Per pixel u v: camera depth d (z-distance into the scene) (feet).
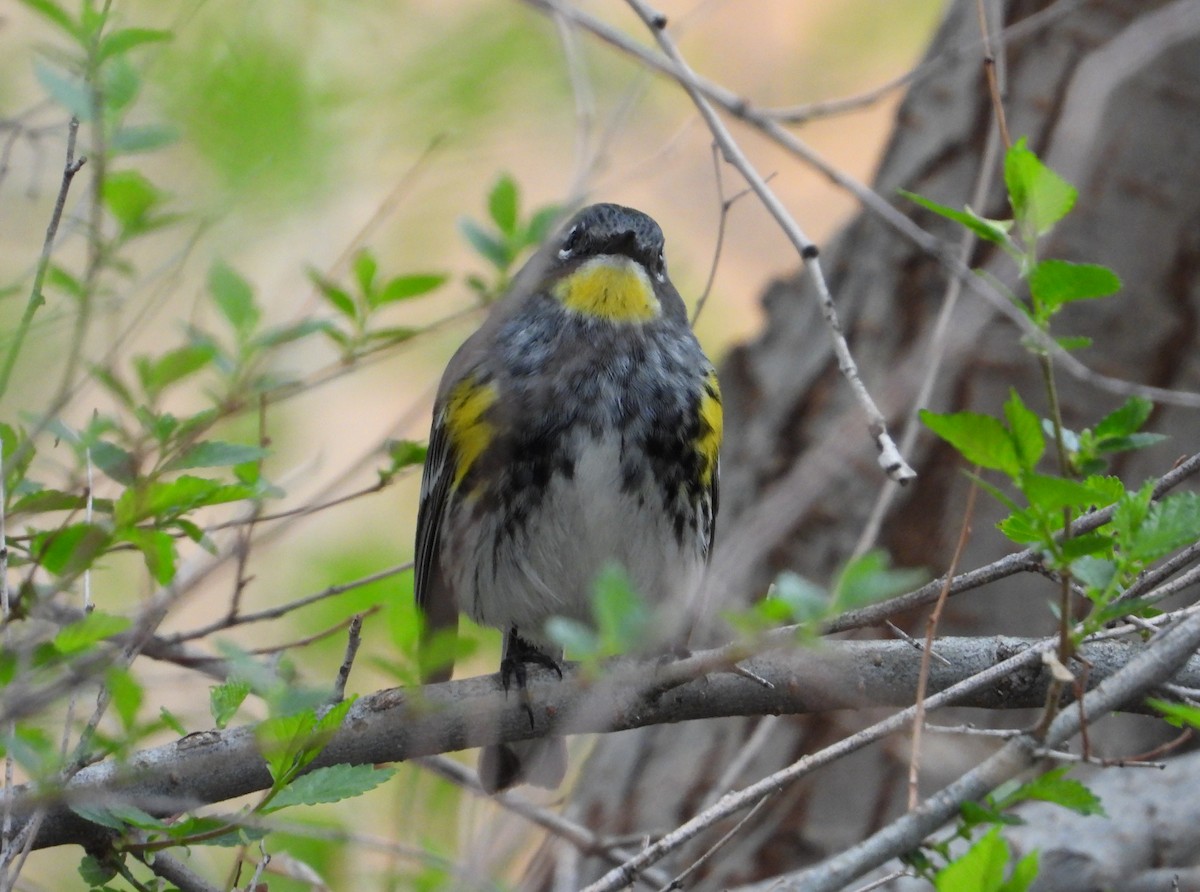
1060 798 21.33
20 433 26.27
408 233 43.57
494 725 28.17
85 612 25.04
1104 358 40.83
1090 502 21.24
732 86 61.16
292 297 35.50
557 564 34.83
